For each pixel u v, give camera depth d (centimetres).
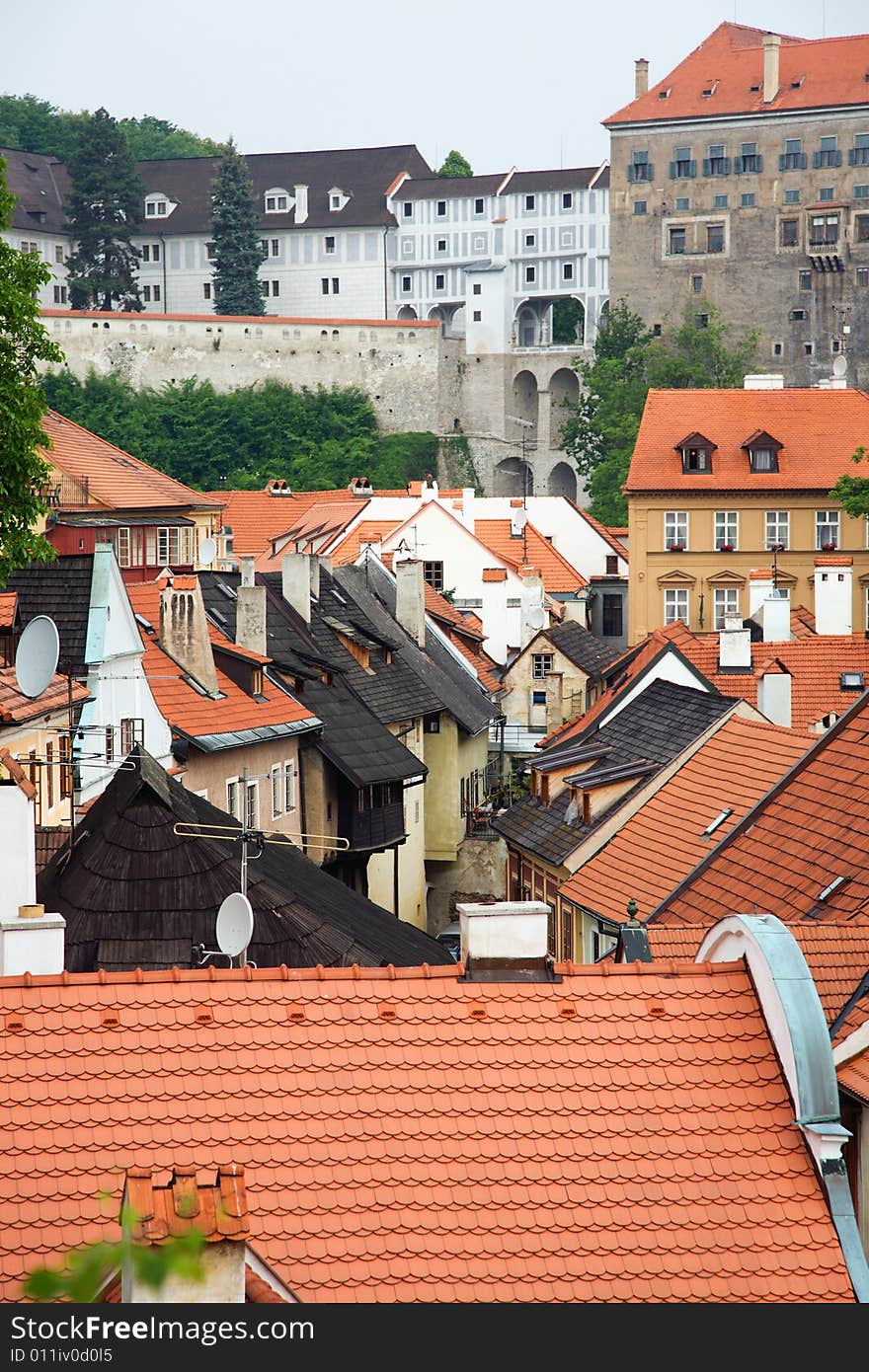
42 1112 6259
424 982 6769
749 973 6881
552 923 16425
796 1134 6438
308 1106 6375
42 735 13962
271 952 11888
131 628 16838
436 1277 5994
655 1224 6188
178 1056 6450
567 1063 6569
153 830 12150
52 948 7100
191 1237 5022
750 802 13962
